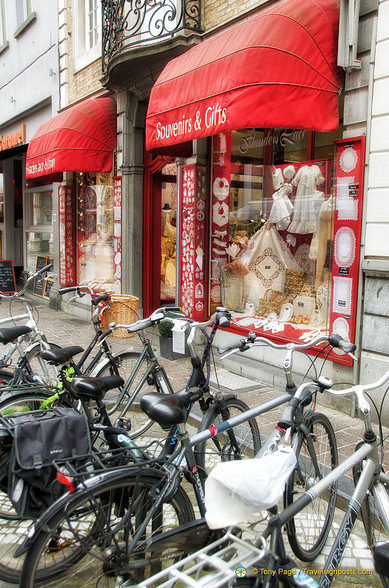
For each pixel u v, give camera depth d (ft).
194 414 15.15
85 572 7.51
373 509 8.47
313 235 17.48
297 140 18.24
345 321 15.44
